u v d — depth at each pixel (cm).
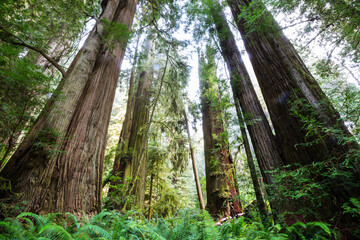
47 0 424
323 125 213
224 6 533
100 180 352
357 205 149
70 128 330
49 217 199
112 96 456
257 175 339
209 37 550
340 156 183
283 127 291
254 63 386
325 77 366
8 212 205
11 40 320
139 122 866
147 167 1015
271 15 324
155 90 1012
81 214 272
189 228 201
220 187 561
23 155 257
